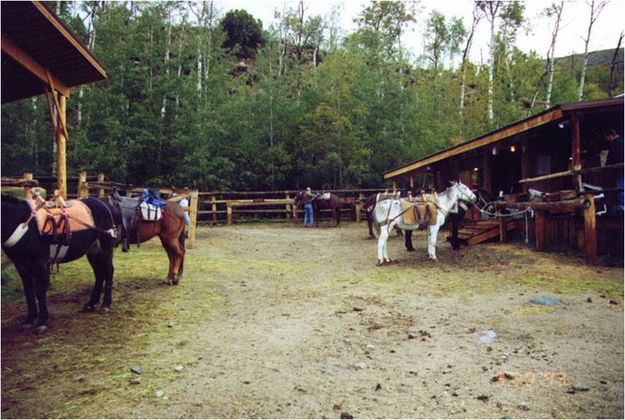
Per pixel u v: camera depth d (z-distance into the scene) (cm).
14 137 1775
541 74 2748
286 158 2205
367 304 600
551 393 324
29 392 325
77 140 1723
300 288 703
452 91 2627
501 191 1390
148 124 1867
